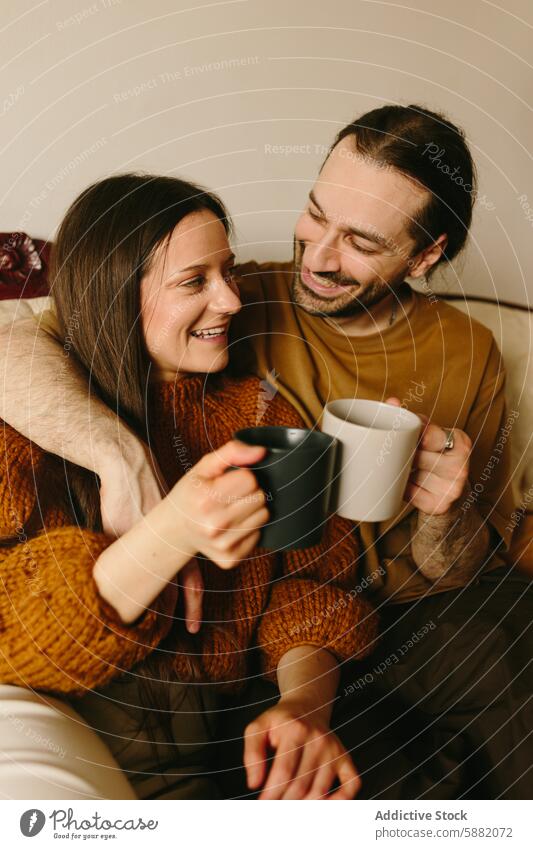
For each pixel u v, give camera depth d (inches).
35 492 26.1
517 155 46.1
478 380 37.1
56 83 40.8
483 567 33.8
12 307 35.9
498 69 44.4
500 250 47.7
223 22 41.3
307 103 43.6
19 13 39.2
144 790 24.9
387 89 44.1
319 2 41.8
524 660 26.7
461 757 25.0
